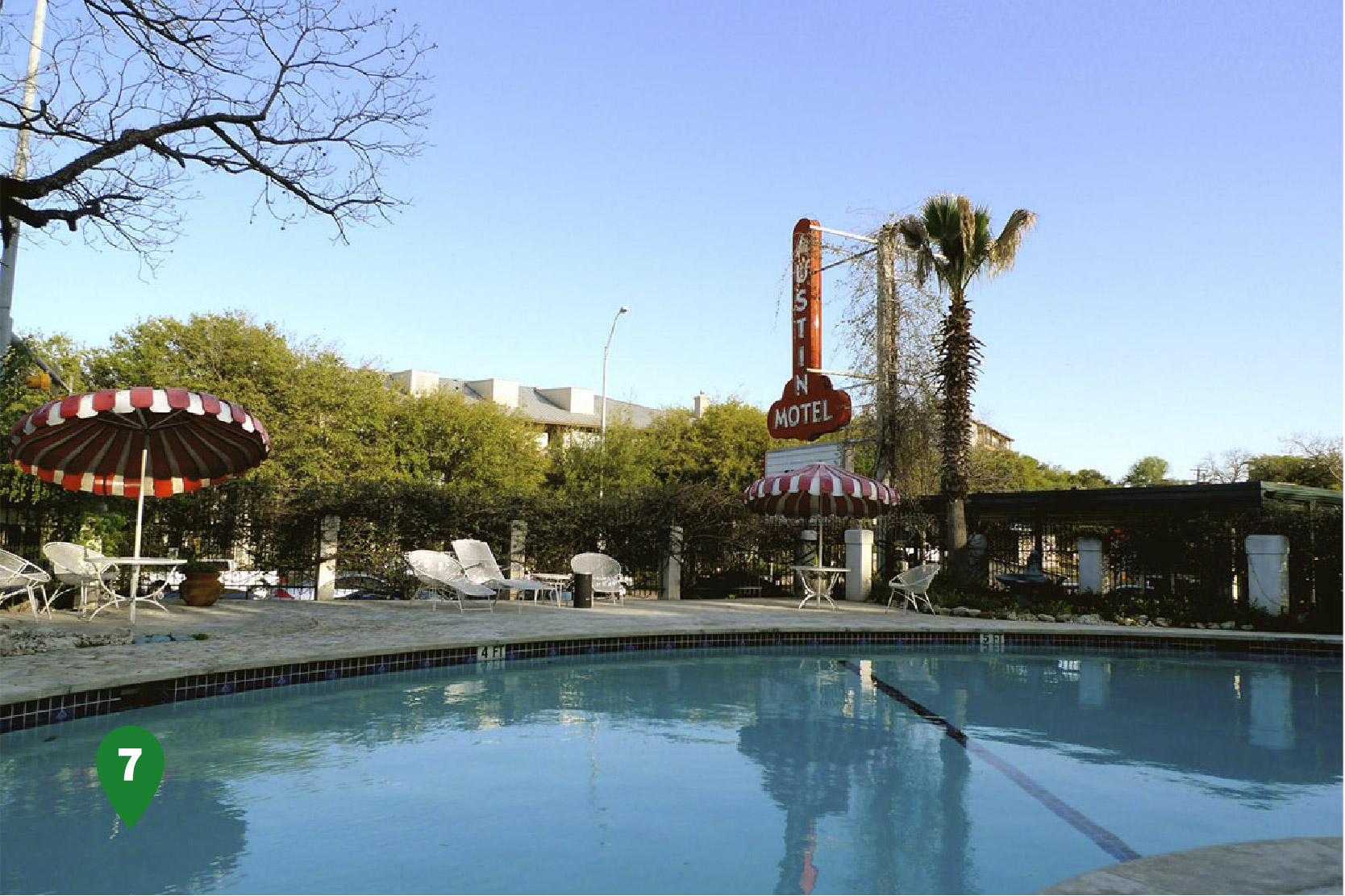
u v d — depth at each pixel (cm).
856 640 1288
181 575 1571
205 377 3000
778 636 1259
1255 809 496
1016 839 437
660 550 1894
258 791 491
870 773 562
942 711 784
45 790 485
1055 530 1853
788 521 1966
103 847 399
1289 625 1441
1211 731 720
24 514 1317
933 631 1309
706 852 409
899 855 411
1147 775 570
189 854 392
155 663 763
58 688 637
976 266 1741
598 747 616
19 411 1209
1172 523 1681
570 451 3825
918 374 1966
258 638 970
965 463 1748
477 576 1504
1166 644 1326
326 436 3180
